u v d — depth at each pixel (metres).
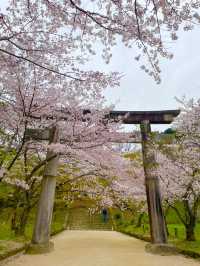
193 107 12.21
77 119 11.29
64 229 25.69
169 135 14.15
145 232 19.08
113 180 15.86
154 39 5.02
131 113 14.14
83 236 19.56
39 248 11.24
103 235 20.53
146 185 13.30
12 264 8.70
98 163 14.35
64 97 10.03
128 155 19.86
